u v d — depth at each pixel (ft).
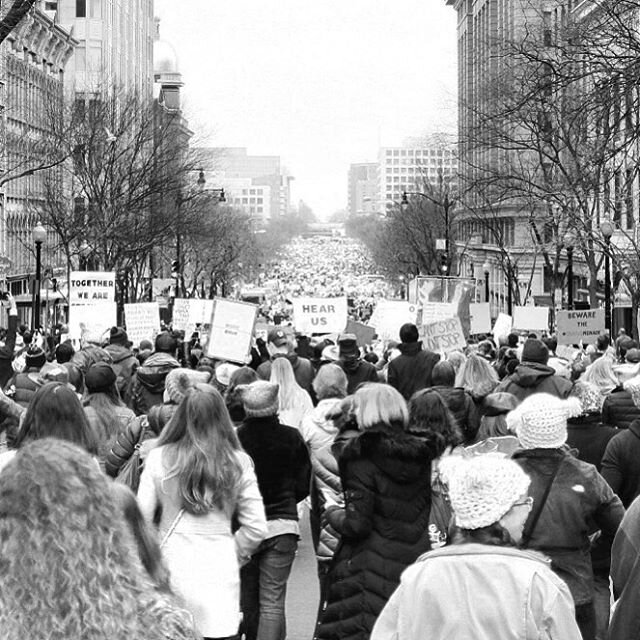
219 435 37.83
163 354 69.67
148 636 18.17
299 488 47.88
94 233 276.41
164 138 321.73
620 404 60.49
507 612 24.77
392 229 537.24
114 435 50.85
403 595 25.45
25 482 18.25
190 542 37.58
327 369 60.23
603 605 44.65
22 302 320.70
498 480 25.80
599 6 125.90
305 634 54.85
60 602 17.78
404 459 39.09
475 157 471.21
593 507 37.88
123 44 526.57
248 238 605.73
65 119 312.71
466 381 63.62
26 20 333.83
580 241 196.85
